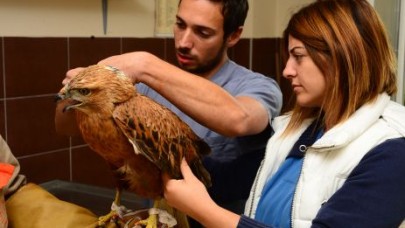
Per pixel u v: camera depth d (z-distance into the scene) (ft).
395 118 2.85
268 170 3.53
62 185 5.53
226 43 4.58
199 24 4.27
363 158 2.73
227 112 3.24
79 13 6.45
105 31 6.81
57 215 3.38
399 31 7.60
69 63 6.42
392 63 2.97
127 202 3.89
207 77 4.58
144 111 2.59
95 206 4.93
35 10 5.94
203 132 4.07
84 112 2.50
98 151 2.65
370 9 2.90
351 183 2.68
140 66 3.10
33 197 3.61
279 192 3.27
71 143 6.63
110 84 2.48
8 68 5.75
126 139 2.54
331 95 2.91
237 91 4.31
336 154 2.87
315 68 2.92
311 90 2.99
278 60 9.46
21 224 3.44
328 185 2.85
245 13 4.62
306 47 2.92
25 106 6.00
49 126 6.31
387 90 2.99
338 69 2.84
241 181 4.18
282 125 3.76
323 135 3.03
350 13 2.85
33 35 5.96
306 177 2.99
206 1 4.26
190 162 2.98
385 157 2.65
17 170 3.90
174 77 3.13
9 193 3.68
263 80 4.26
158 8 7.51
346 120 2.88
